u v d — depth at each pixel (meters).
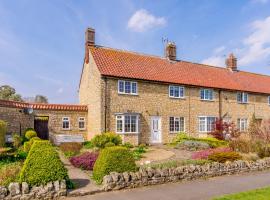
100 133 24.98
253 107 37.69
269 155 18.06
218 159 15.66
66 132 27.84
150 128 28.06
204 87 32.47
